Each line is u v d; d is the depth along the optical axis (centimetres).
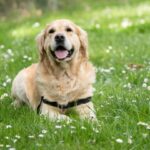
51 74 760
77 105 759
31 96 802
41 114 730
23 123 697
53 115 741
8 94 892
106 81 982
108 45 1405
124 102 781
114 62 1177
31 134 648
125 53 1266
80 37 786
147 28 1697
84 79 763
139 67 1114
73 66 760
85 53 788
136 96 814
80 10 2383
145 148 598
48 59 770
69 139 629
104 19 1925
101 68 1098
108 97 834
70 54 759
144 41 1451
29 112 758
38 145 601
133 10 2139
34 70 827
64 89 754
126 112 746
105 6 2450
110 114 745
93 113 749
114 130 654
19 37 1638
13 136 646
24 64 1107
